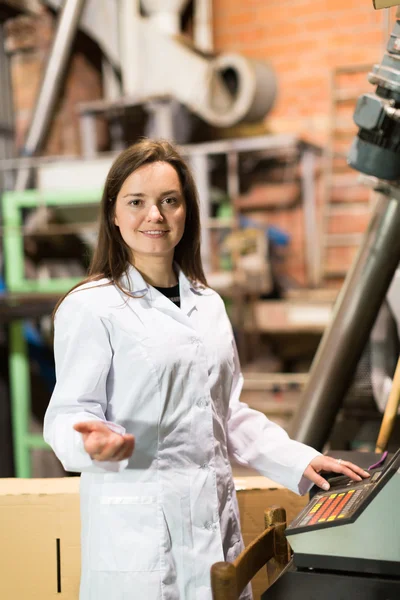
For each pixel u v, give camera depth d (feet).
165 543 3.55
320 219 15.89
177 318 3.89
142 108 15.46
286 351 15.85
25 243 15.25
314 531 3.10
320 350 5.87
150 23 14.92
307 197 15.35
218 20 16.43
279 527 3.61
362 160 4.80
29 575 4.64
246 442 4.17
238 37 16.30
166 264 4.05
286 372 15.79
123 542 3.54
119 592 3.51
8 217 13.85
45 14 15.83
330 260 15.71
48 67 14.58
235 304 13.65
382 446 4.43
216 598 3.01
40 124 14.82
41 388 15.40
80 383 3.51
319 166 15.80
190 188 4.13
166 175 3.79
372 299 5.61
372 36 15.06
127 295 3.80
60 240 15.62
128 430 3.65
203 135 16.56
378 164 4.75
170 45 14.73
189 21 16.52
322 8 15.42
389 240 5.44
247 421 4.23
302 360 15.75
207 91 14.39
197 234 4.29
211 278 13.76
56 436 3.30
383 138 4.62
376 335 6.47
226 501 3.90
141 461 3.63
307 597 3.05
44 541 4.61
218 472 3.84
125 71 15.29
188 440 3.71
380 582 2.93
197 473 3.71
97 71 16.90
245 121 14.57
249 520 4.75
